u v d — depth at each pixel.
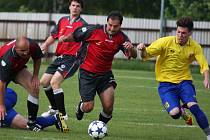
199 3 88.12
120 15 25.17
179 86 25.56
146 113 35.25
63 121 26.44
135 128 29.22
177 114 24.81
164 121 32.22
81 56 26.06
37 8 126.50
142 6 120.88
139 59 79.12
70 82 55.22
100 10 121.44
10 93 26.55
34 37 82.94
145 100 42.59
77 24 31.20
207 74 24.73
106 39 25.39
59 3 122.00
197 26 79.31
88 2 121.31
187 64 25.81
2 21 83.75
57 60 30.78
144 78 63.03
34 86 26.00
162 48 25.59
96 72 25.70
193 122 32.38
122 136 26.38
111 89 25.75
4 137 24.27
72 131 27.02
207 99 45.97
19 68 25.89
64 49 30.31
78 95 43.91
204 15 88.12
